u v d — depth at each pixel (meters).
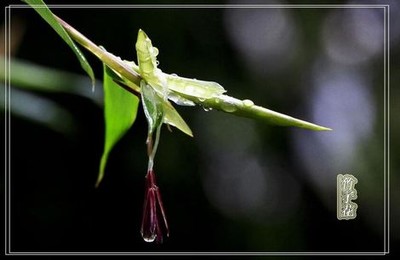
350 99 0.74
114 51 0.73
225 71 0.74
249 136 0.74
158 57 0.73
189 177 0.74
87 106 0.73
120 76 0.40
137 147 0.73
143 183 0.74
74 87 0.59
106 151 0.44
